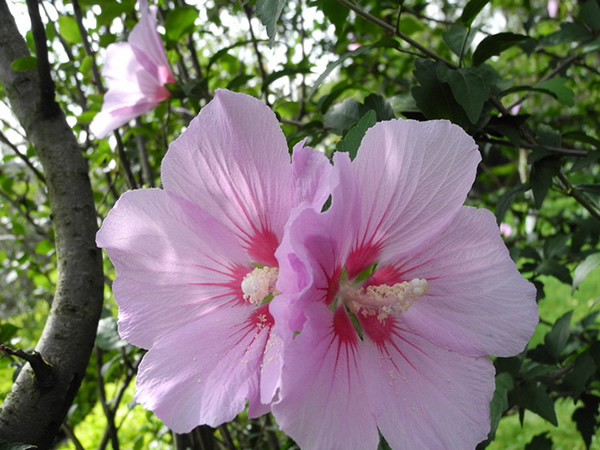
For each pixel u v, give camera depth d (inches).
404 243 5.6
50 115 8.1
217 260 5.8
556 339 10.7
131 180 11.0
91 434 21.0
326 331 5.0
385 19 13.5
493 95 8.3
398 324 5.7
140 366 5.3
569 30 12.4
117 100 10.9
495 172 23.5
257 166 5.4
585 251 12.4
